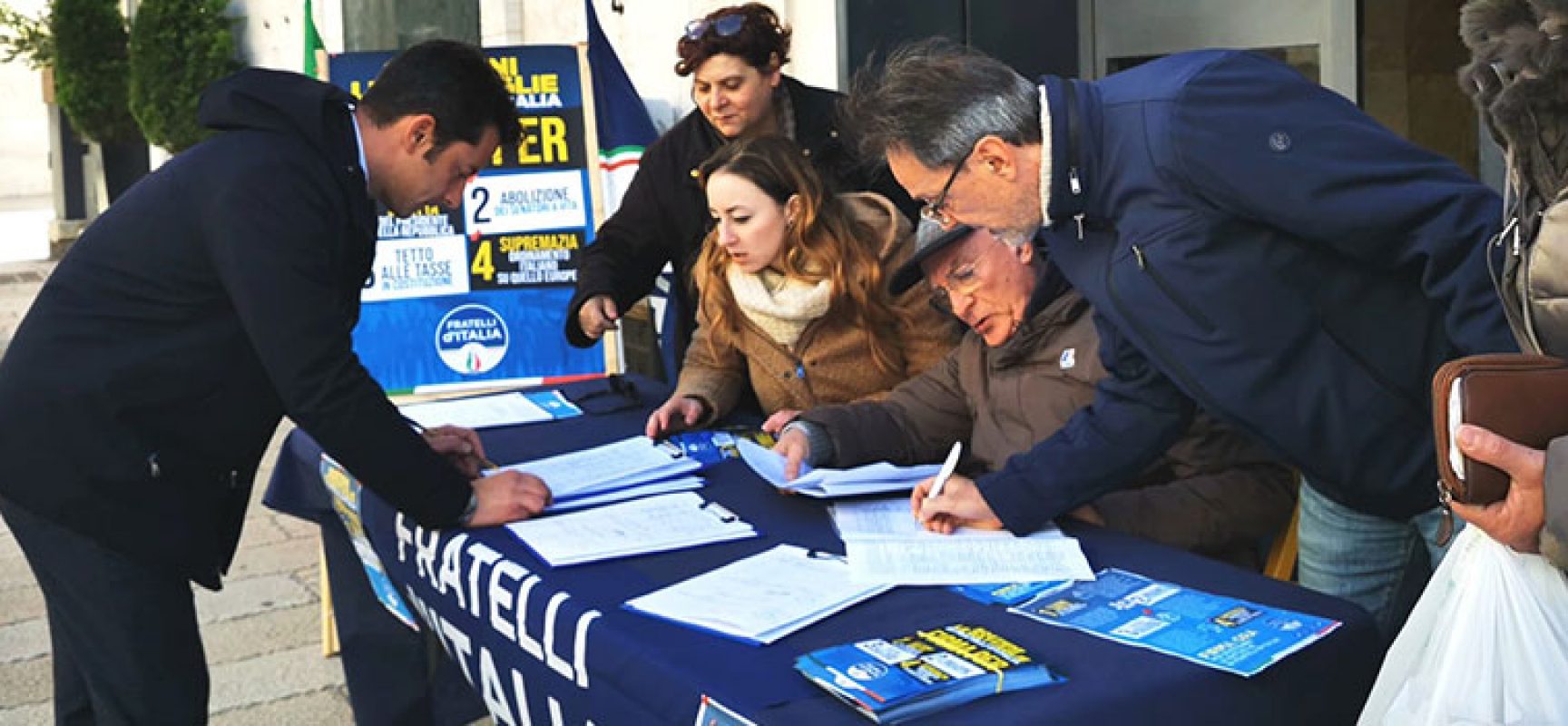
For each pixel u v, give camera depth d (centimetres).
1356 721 174
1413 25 435
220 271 222
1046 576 196
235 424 238
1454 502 147
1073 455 211
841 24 448
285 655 388
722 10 342
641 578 205
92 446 228
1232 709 162
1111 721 154
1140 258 197
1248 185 187
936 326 296
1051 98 197
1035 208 204
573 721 194
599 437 302
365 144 239
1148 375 207
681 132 370
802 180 287
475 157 246
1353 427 198
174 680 240
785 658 171
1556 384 142
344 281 244
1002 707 154
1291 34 432
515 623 207
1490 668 146
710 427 307
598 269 365
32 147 2136
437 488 231
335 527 312
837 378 300
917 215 345
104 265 228
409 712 313
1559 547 138
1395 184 183
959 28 454
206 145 230
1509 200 151
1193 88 191
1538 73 136
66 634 238
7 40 1371
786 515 235
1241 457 247
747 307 293
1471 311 181
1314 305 195
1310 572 230
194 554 239
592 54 508
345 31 800
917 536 214
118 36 1248
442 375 430
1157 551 208
